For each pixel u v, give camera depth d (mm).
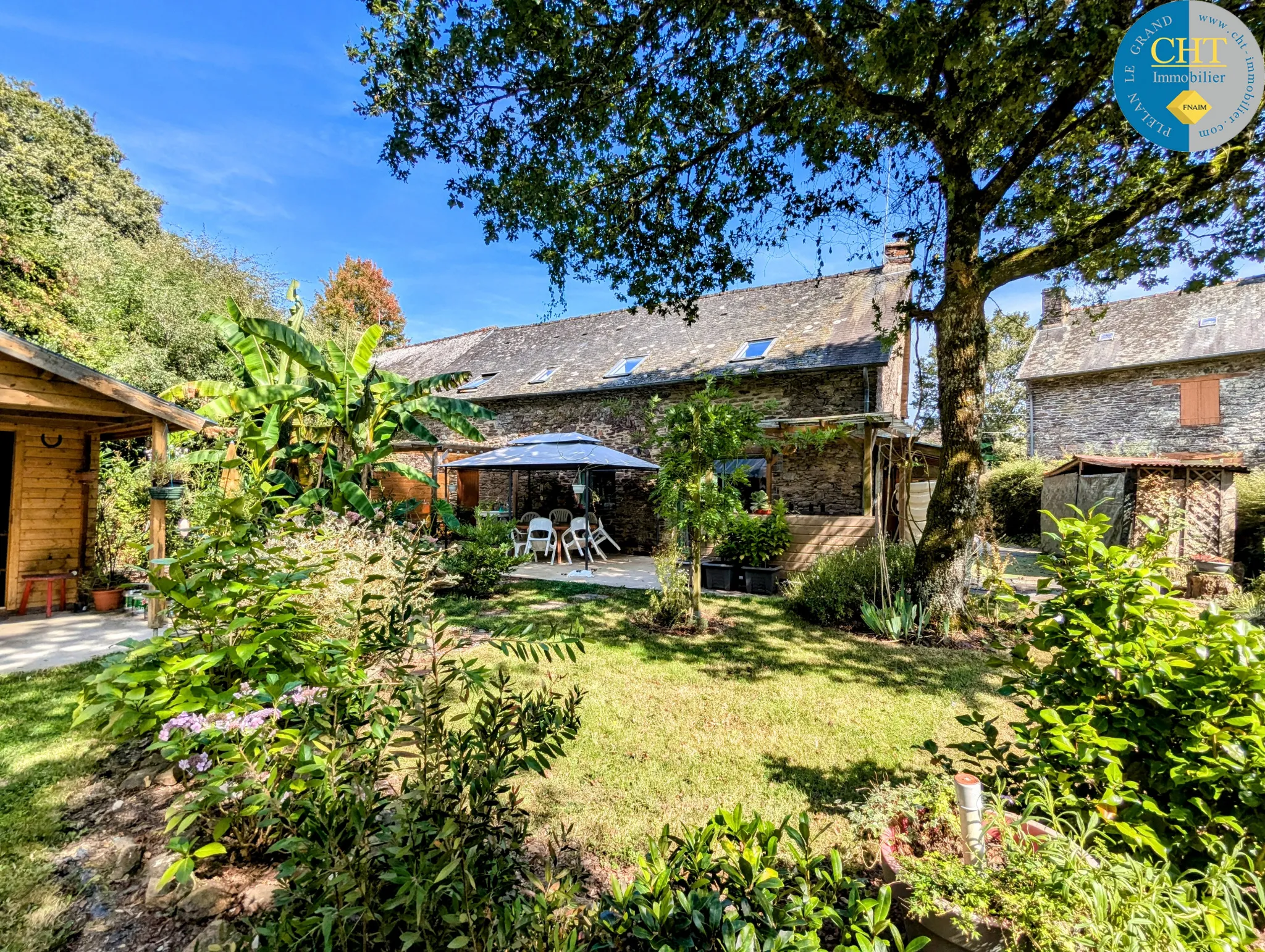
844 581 7246
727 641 6172
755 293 15992
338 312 30250
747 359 12945
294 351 6914
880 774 3279
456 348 21484
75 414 6902
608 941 1342
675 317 16453
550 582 9828
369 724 2137
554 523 14234
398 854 1419
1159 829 1802
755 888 1312
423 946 1607
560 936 1301
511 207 6109
